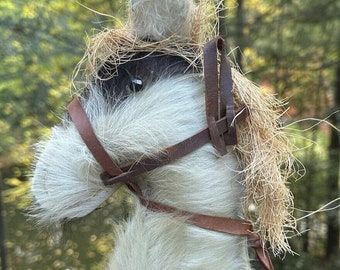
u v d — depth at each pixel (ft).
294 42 17.57
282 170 3.99
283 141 3.96
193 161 3.48
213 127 3.44
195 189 3.49
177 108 3.51
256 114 3.71
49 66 16.12
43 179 3.71
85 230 13.33
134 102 3.55
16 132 16.84
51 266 17.04
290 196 3.92
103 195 3.69
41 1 16.08
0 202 12.12
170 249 3.50
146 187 3.61
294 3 17.21
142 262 3.53
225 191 3.54
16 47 16.01
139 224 3.59
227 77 3.49
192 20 3.74
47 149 3.72
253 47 17.22
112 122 3.54
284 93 17.71
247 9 17.22
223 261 3.52
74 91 3.89
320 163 17.53
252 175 3.64
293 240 17.61
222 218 3.54
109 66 3.70
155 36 3.69
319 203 17.74
